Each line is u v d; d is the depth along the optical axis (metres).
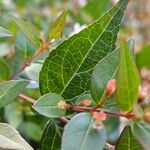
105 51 0.10
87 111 0.09
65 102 0.09
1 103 0.10
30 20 0.20
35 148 0.16
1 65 0.14
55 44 0.12
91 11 0.21
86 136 0.08
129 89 0.08
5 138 0.09
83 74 0.10
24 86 0.10
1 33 0.11
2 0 0.24
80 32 0.10
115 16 0.10
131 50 0.09
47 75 0.10
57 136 0.11
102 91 0.09
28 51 0.14
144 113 0.08
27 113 0.15
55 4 0.27
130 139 0.09
